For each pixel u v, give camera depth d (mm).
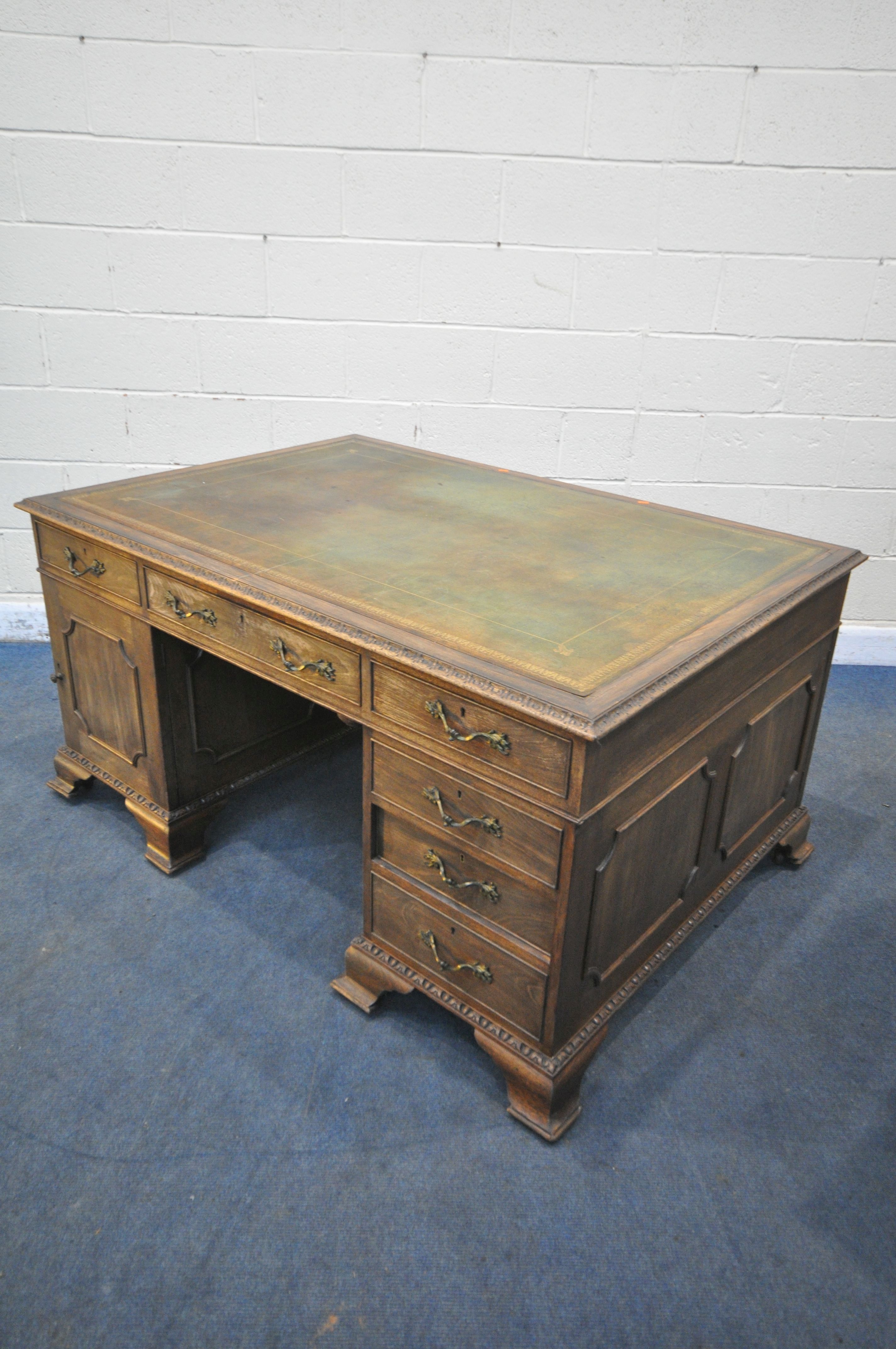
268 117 2529
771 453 2889
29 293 2725
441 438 2924
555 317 2744
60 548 2008
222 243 2676
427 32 2430
